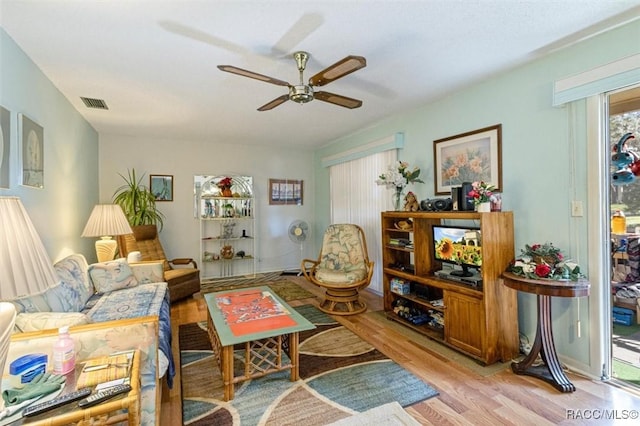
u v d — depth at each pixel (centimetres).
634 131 220
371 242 454
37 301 190
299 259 618
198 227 532
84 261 282
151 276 330
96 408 112
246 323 220
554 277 208
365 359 247
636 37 192
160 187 505
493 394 200
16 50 208
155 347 163
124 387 122
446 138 325
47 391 119
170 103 334
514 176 264
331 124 428
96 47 215
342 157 509
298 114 381
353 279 359
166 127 435
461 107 310
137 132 463
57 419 106
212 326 241
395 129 398
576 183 224
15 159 203
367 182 460
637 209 235
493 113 279
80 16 179
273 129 453
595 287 215
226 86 289
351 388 208
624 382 209
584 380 214
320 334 296
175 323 331
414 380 217
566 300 233
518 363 229
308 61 240
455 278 269
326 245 429
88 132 404
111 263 301
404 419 177
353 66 186
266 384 215
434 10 179
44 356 138
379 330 305
